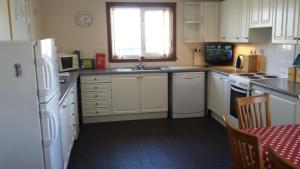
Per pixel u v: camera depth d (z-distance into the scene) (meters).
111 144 3.89
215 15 5.29
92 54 5.25
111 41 5.27
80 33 5.14
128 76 4.83
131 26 5.32
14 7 3.15
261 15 3.86
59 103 2.68
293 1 3.16
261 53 4.50
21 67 2.10
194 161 3.34
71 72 4.66
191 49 5.55
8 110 2.15
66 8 5.04
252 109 2.40
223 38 5.16
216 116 5.00
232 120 4.25
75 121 3.95
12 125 2.17
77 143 3.94
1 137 2.19
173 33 5.44
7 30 2.91
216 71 4.80
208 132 4.33
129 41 5.36
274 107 3.20
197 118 5.09
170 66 5.45
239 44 5.21
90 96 4.78
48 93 2.19
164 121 4.93
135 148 3.74
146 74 4.88
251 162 1.53
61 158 2.75
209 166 3.20
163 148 3.73
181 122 4.87
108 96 4.84
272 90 3.21
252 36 4.24
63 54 4.72
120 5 5.16
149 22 5.36
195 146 3.79
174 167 3.19
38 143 2.23
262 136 1.96
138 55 5.44
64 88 3.17
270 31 4.27
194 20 5.30
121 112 4.93
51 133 2.25
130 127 4.63
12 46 2.07
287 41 3.30
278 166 1.18
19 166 2.25
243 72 4.48
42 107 2.18
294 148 1.74
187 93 5.05
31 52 2.09
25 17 3.66
